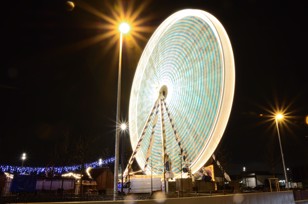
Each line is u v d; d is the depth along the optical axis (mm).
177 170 35250
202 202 11852
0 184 28469
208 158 30281
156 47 42844
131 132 46125
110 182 36719
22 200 18938
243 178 56188
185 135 35094
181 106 36625
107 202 8531
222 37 31422
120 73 19922
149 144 38781
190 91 35750
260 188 37469
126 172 36719
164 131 36625
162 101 39438
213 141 29906
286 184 40594
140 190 31125
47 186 29078
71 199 19938
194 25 36406
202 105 33125
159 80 41094
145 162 38750
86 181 35594
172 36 40062
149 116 39250
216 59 32125
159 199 10023
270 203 17188
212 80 32281
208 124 31531
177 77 38531
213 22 32375
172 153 36594
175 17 38938
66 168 45531
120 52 20344
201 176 33438
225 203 13070
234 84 29891
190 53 36781
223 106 29656
